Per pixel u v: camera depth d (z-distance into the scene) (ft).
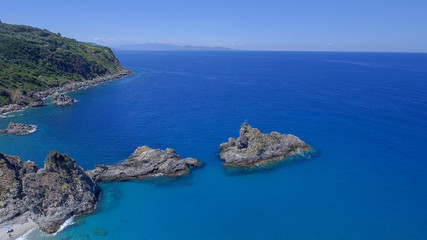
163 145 278.67
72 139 292.40
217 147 273.33
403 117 354.74
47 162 178.50
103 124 341.41
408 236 159.53
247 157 236.43
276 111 394.11
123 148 271.69
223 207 185.06
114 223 168.86
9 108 383.86
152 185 207.62
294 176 220.43
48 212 167.53
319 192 200.13
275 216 176.35
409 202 188.34
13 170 184.14
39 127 327.06
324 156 250.78
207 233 162.30
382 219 172.76
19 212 169.17
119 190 201.05
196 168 231.91
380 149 263.49
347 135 297.12
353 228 165.78
